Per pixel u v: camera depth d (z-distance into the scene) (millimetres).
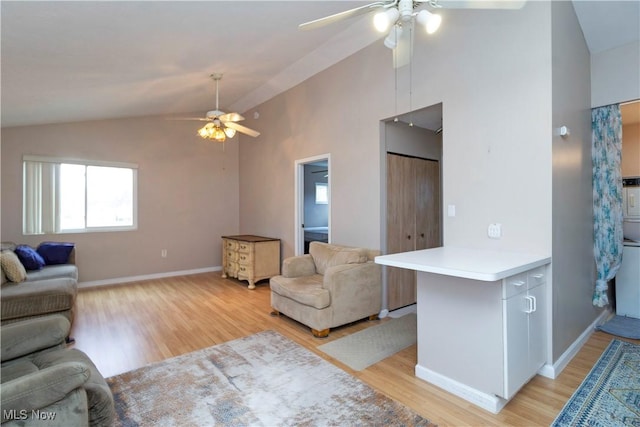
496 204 2631
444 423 1864
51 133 4730
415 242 4211
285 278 3730
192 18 2604
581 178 2936
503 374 1931
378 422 1872
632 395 2109
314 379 2340
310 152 4637
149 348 2857
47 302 2883
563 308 2541
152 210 5633
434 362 2287
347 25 3590
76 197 4992
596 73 3182
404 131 4035
